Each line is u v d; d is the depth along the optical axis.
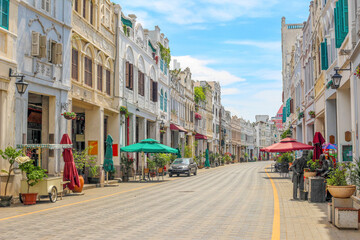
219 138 79.06
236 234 8.66
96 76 24.70
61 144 16.72
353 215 9.17
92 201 15.65
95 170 23.00
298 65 40.38
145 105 35.25
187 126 54.03
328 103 22.77
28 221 10.56
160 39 41.59
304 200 15.41
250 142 128.00
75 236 8.45
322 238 8.22
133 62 31.83
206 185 24.34
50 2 18.53
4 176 14.58
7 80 15.10
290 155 33.56
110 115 28.06
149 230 9.16
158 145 27.73
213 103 75.56
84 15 23.22
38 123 20.22
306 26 33.09
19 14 16.09
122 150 27.33
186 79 54.25
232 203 14.60
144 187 23.08
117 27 28.38
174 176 35.88
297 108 41.00
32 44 16.89
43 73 17.80
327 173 14.70
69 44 20.28
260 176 33.69
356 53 14.41
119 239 8.12
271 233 8.77
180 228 9.42
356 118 15.12
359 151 14.79
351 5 15.15
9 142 15.16
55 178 15.68
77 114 25.88
